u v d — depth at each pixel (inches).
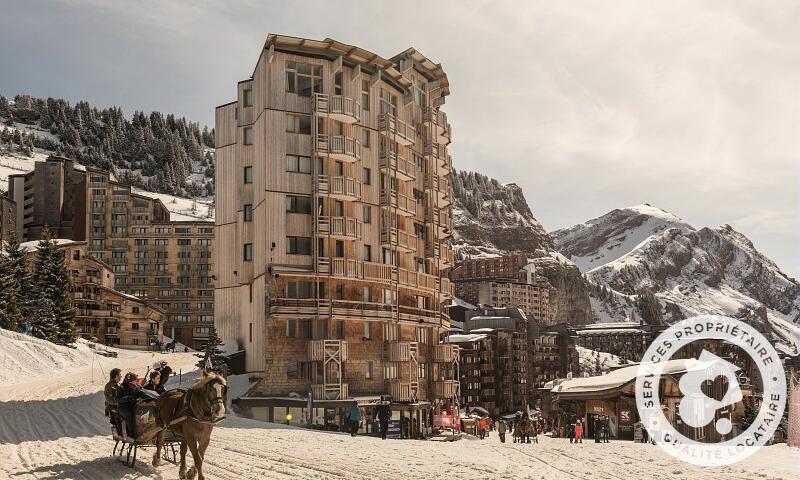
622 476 925.8
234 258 2699.3
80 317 5905.5
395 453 1152.8
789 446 1574.8
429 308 3191.4
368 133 2807.6
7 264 4301.2
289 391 2466.8
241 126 2721.5
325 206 2620.6
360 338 2674.7
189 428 749.9
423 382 3061.0
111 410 915.4
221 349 2613.2
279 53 2598.4
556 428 2625.5
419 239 3154.5
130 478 786.2
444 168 3380.9
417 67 3189.0
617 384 2407.7
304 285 2549.2
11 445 1094.4
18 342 3511.3
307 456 1039.6
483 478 839.7
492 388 7362.2
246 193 2682.1
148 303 6294.3
